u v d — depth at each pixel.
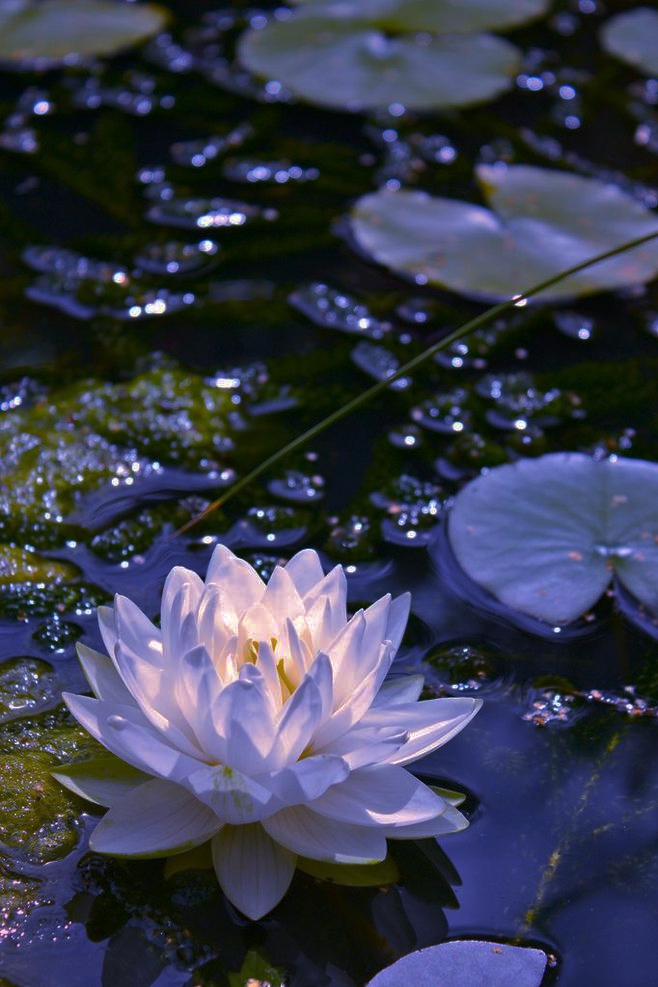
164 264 2.24
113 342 2.18
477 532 2.07
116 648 1.94
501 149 2.36
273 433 2.14
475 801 1.98
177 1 2.83
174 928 1.93
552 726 2.01
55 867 1.95
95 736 1.95
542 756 2.00
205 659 1.92
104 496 2.10
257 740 1.93
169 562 2.07
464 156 2.35
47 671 2.02
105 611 1.99
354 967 1.93
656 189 2.32
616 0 2.92
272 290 2.23
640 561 2.06
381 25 2.66
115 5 2.69
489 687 2.02
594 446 2.14
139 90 2.45
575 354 2.20
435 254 2.23
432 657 2.03
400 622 1.98
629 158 2.36
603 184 2.30
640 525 2.07
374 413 2.15
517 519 2.08
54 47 2.49
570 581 2.05
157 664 1.96
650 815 1.98
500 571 2.06
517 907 1.95
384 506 2.10
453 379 2.18
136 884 1.95
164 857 1.95
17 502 2.09
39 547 2.07
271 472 2.12
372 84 2.43
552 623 2.04
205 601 1.95
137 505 2.09
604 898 1.95
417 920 1.94
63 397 2.14
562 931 1.94
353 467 2.12
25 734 1.99
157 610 2.04
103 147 2.33
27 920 1.93
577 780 1.99
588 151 2.36
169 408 2.14
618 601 2.06
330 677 1.93
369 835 1.94
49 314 2.20
